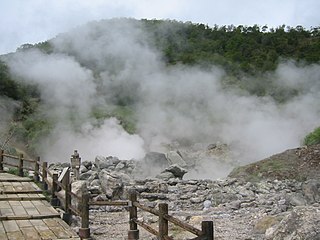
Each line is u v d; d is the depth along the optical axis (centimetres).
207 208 1318
